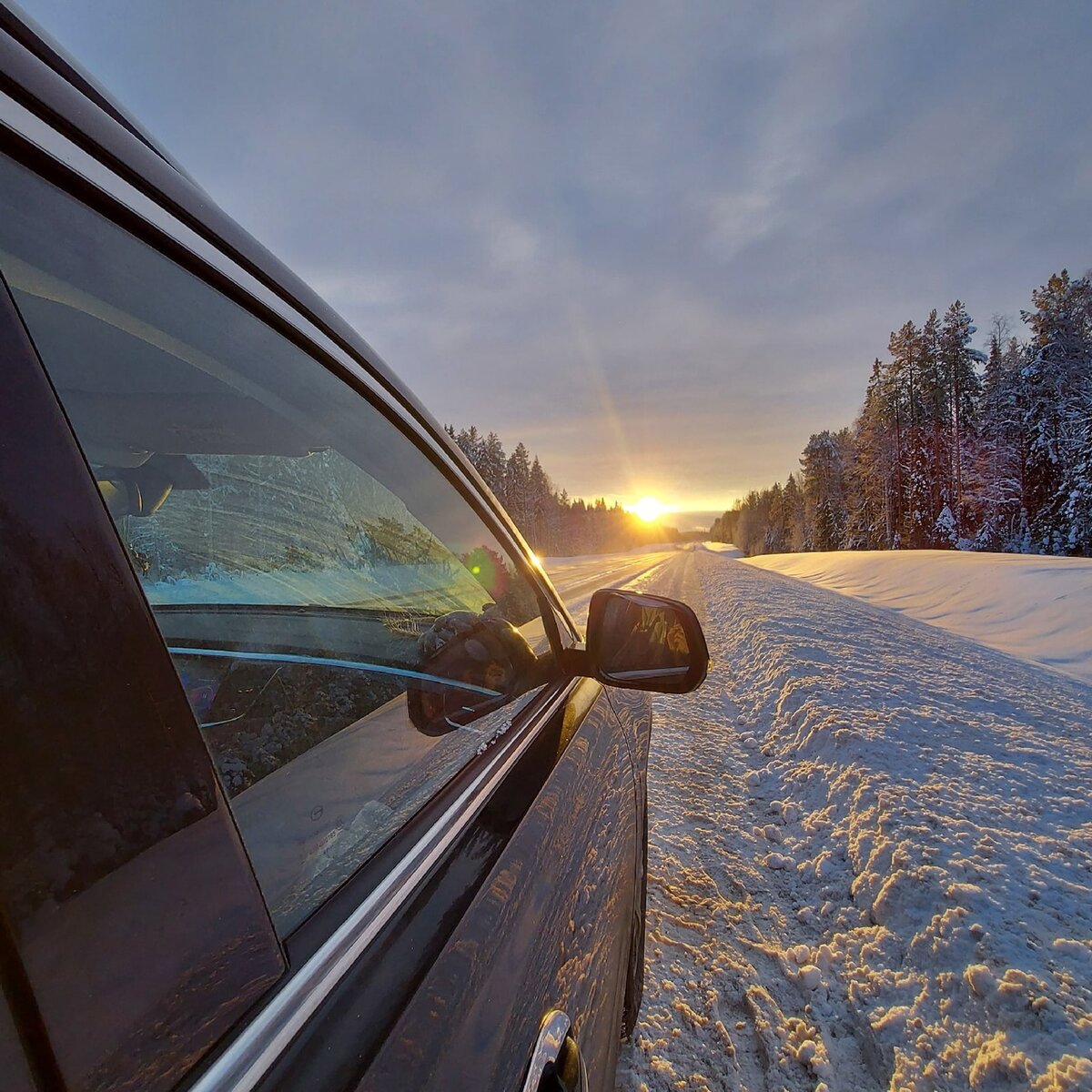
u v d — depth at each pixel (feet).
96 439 2.13
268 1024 1.72
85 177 1.92
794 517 244.42
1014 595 49.32
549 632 5.64
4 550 1.29
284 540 3.03
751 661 27.32
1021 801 11.99
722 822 12.64
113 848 1.39
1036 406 114.52
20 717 1.24
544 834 3.49
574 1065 2.98
